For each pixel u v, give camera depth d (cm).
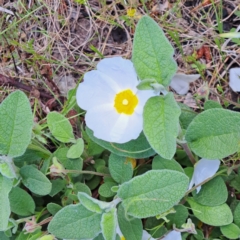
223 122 14
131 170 16
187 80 16
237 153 17
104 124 15
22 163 17
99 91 16
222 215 16
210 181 16
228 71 20
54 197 18
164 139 13
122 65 15
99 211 14
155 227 16
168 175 14
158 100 13
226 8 20
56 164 16
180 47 20
